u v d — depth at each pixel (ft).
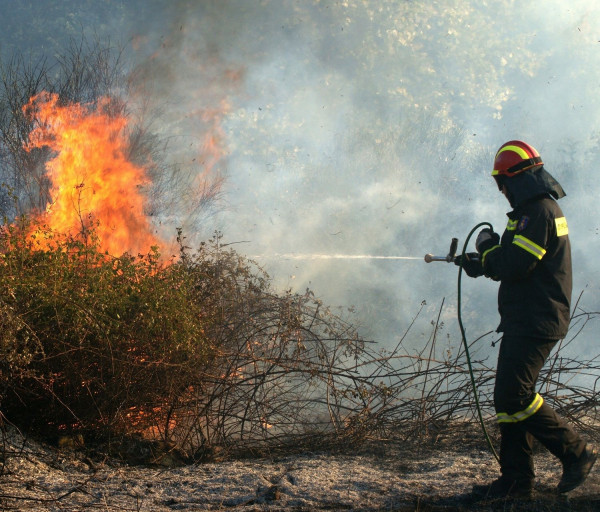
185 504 12.33
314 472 14.06
